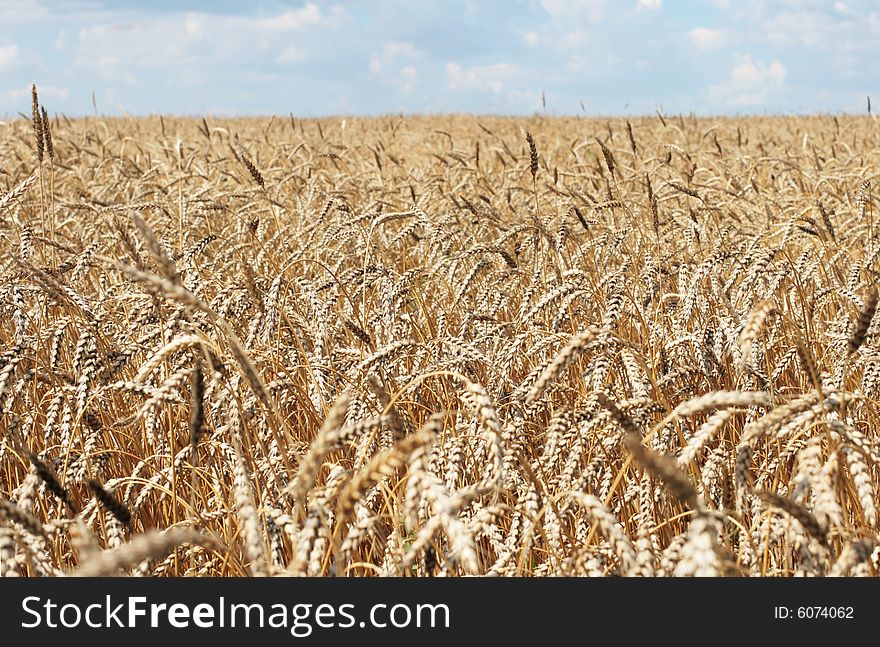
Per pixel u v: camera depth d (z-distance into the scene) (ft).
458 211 32.40
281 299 19.66
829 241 24.91
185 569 13.10
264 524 11.75
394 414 10.49
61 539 13.39
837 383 15.97
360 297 22.77
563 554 11.57
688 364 17.37
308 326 19.07
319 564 10.44
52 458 15.34
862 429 15.72
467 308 22.08
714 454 13.48
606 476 14.19
